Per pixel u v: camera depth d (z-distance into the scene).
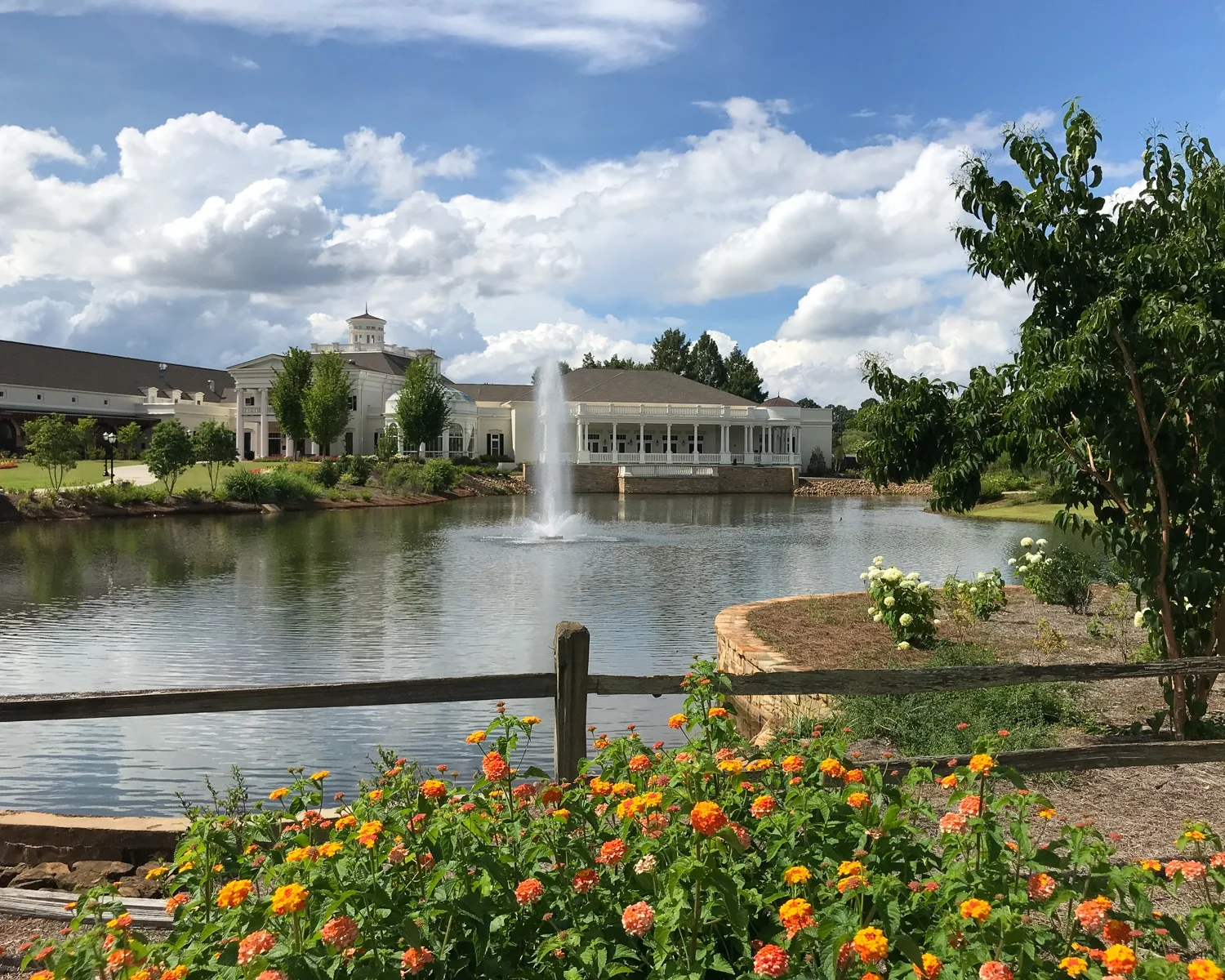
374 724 9.71
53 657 13.23
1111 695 8.16
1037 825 4.84
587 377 86.19
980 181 6.84
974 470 6.78
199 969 2.51
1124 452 6.02
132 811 7.44
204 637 14.63
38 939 2.78
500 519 41.47
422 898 2.74
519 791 3.25
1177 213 6.80
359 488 54.56
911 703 7.18
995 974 2.24
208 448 48.62
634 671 11.95
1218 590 6.37
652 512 47.25
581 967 2.61
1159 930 2.94
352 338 98.12
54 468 56.50
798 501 59.19
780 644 10.51
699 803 2.77
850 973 2.47
